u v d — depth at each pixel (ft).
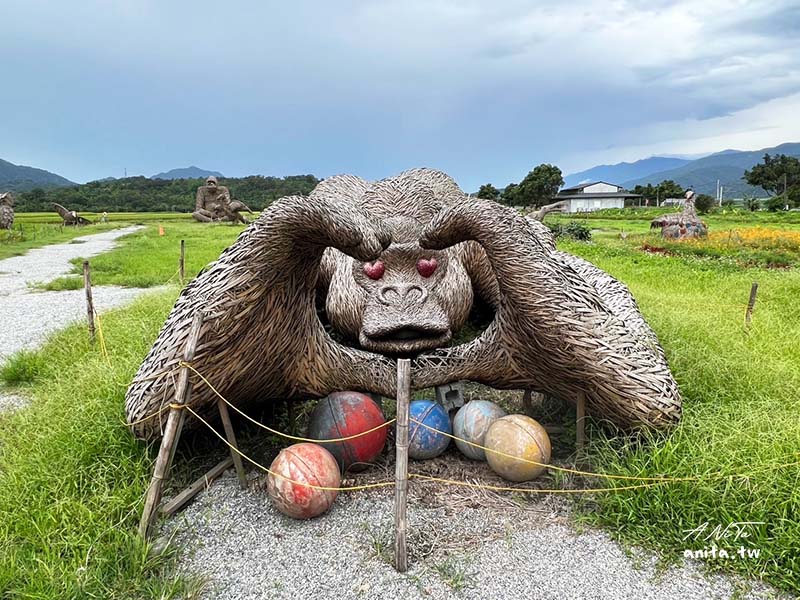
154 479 10.39
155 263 49.98
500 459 11.78
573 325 11.80
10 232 85.92
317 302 18.25
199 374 11.56
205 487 12.16
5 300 35.17
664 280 35.53
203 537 10.68
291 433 14.38
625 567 9.80
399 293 14.19
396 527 9.68
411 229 15.60
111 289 39.06
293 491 10.68
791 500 9.98
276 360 12.96
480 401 13.19
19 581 9.19
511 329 13.28
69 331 23.48
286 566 9.89
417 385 13.97
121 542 10.09
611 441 12.41
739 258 51.80
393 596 9.19
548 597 9.17
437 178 19.90
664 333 19.02
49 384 17.26
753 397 14.65
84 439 12.55
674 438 11.82
